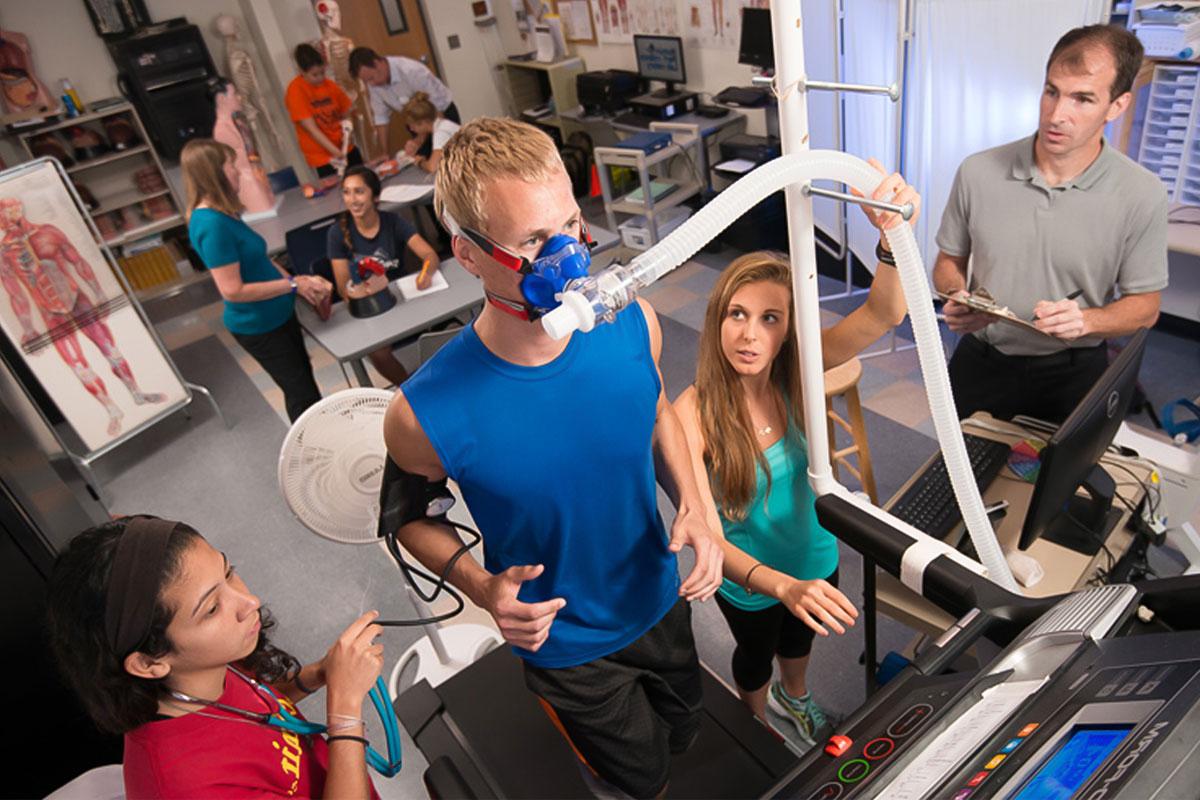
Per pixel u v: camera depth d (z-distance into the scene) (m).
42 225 3.58
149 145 6.03
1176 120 3.02
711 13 4.96
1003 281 2.13
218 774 1.05
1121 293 2.06
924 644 0.95
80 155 5.89
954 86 3.09
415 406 0.92
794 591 1.29
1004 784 0.56
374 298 3.39
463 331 0.95
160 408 4.14
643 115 5.42
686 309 4.59
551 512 1.01
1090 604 0.77
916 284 0.95
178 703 1.07
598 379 0.95
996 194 2.08
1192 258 3.29
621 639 1.19
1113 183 1.93
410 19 6.81
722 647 2.53
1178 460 1.90
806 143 0.95
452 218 0.80
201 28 6.36
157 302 6.30
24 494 1.79
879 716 0.80
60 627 0.98
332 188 5.39
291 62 6.57
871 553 1.14
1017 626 0.91
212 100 6.04
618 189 5.83
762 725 1.68
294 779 1.16
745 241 4.94
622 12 5.66
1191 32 2.83
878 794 0.66
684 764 1.63
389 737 1.46
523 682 1.83
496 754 1.68
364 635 1.24
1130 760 0.49
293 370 3.55
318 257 4.22
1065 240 2.00
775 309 1.40
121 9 5.89
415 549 1.10
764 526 1.64
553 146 0.79
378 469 1.78
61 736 1.95
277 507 3.65
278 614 3.03
